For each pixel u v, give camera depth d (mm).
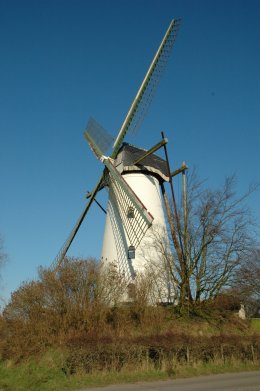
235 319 25281
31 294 18594
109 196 29438
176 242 24281
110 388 12164
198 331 22016
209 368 15609
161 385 12711
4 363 14789
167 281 24359
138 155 29266
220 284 24125
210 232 24000
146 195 28094
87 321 18375
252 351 17438
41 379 12852
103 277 20453
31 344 16266
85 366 13867
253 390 11648
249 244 24500
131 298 21844
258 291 30266
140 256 25641
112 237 28094
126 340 15227
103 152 29906
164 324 21531
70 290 19297
